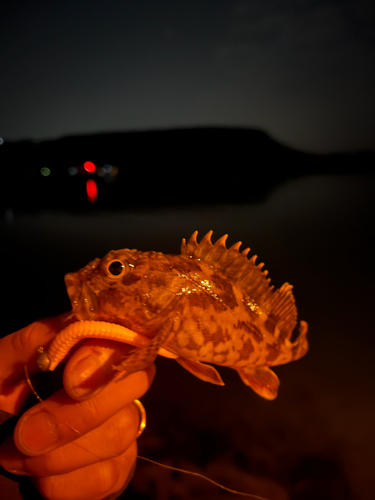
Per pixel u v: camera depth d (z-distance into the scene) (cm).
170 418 46
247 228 193
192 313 16
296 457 37
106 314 15
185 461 36
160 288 16
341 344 65
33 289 101
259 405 48
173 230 193
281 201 322
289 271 113
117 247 155
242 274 19
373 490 33
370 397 49
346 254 131
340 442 39
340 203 285
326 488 33
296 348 21
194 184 600
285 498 32
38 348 14
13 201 385
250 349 18
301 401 48
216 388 54
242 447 39
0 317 81
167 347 16
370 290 93
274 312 20
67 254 145
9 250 154
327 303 85
